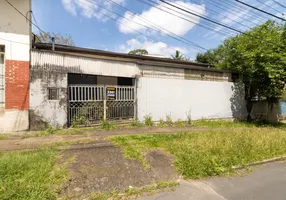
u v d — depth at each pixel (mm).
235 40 11539
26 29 6668
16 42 6504
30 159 3588
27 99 6609
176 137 6180
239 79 11859
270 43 9586
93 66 7762
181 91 9648
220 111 10914
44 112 6785
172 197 2980
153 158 4383
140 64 8883
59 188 2846
